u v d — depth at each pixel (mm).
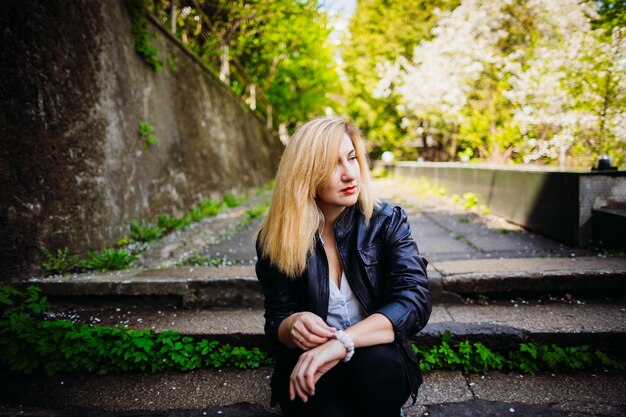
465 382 1947
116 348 2115
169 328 2330
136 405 1877
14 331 2137
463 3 7547
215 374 2127
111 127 4254
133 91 4961
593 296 2529
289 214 1269
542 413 1677
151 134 5312
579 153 5246
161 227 5086
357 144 1367
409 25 12625
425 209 6543
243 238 4781
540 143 5719
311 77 18578
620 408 1680
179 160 6359
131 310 2689
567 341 2043
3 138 2797
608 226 3162
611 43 4715
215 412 1808
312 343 1153
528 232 4234
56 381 2082
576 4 5734
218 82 10203
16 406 1883
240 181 10656
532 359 2006
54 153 3295
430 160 15711
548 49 5664
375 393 1155
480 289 2586
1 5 2857
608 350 2021
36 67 3162
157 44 6273
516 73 6191
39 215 3064
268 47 11352
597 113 4812
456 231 4590
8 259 2770
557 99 5285
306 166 1257
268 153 17141
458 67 7621
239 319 2461
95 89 4012
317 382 1201
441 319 2330
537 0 6039
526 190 4379
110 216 4027
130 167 4613
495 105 7180
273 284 1370
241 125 12453
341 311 1343
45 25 3316
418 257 1343
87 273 3080
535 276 2543
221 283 2717
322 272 1333
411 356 1294
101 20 4336
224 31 9859
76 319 2520
